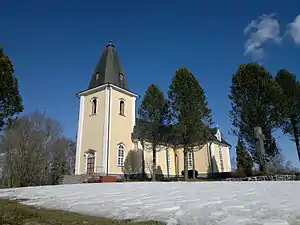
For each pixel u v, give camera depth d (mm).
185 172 24625
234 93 25219
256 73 24234
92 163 27516
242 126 24219
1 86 15539
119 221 5656
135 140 29938
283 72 27344
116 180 24578
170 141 31641
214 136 38250
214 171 34062
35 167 30703
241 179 21828
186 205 6777
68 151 45031
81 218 6082
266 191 9195
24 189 14203
